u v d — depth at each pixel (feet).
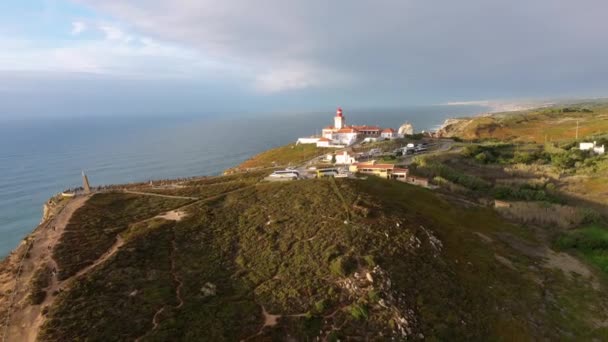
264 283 117.80
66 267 119.14
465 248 158.51
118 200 197.47
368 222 154.30
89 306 98.32
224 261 133.49
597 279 151.23
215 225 161.38
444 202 215.31
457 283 127.54
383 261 126.82
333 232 145.79
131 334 90.07
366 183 220.43
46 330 88.43
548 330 115.75
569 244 181.57
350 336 94.63
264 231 153.99
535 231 199.11
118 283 110.93
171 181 258.57
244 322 98.68
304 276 119.85
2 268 122.42
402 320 100.53
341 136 465.06
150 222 161.89
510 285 136.36
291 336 95.30
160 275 119.14
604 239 182.91
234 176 268.00
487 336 106.63
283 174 246.06
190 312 100.89
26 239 144.66
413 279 121.29
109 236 145.89
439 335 100.32
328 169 263.29
